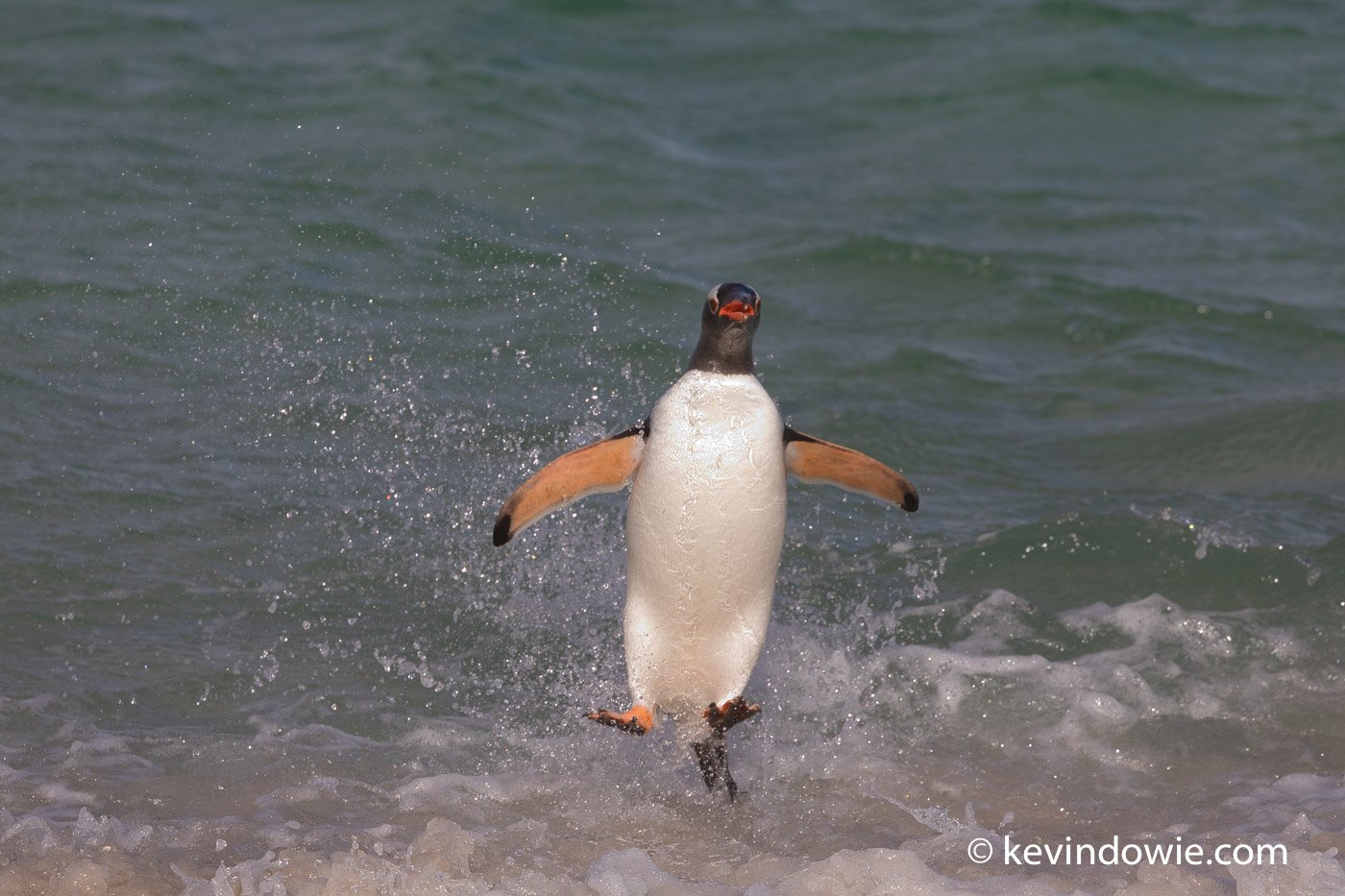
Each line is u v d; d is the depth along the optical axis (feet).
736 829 42.04
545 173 103.14
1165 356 82.53
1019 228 104.58
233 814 40.60
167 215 86.53
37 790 41.16
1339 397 76.18
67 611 52.03
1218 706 49.37
